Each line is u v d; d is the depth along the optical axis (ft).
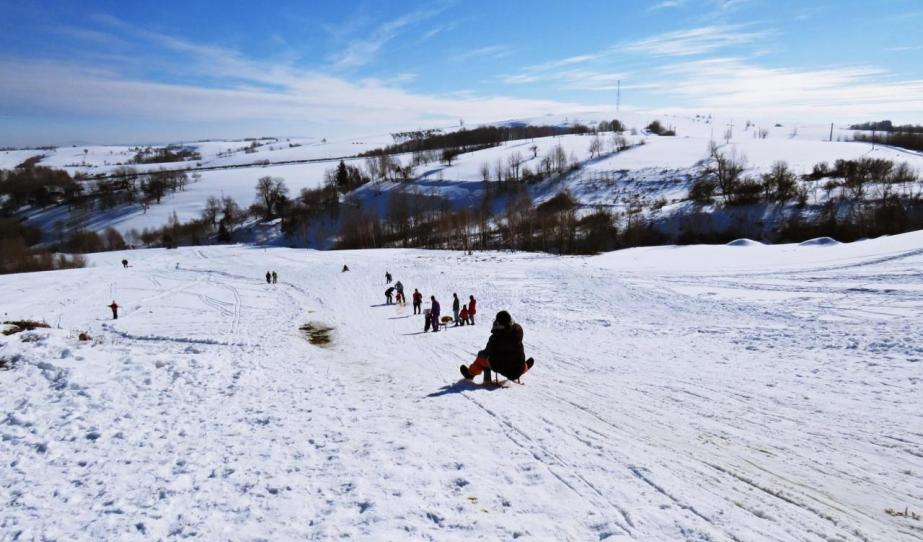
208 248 328.70
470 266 158.20
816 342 45.78
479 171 444.96
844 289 77.36
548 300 94.63
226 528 16.51
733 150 390.83
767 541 15.39
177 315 110.32
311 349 65.10
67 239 395.96
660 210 266.16
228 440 25.21
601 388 34.35
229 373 41.11
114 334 91.15
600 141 511.81
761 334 52.49
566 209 292.61
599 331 64.28
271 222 404.98
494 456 22.18
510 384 36.27
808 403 28.96
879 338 44.11
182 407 31.58
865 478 19.66
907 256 100.63
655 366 41.06
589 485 19.25
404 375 43.42
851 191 238.48
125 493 19.56
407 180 445.78
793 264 110.22
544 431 25.48
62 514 18.04
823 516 16.94
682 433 25.07
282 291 139.33
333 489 19.13
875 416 26.22
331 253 242.58
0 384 35.47
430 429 26.09
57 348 43.75
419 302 94.79
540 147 524.11
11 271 246.68
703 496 18.35
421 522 16.48
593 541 15.39
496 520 16.57
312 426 27.14
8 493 19.95
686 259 138.21
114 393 34.04
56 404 31.55
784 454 22.15
